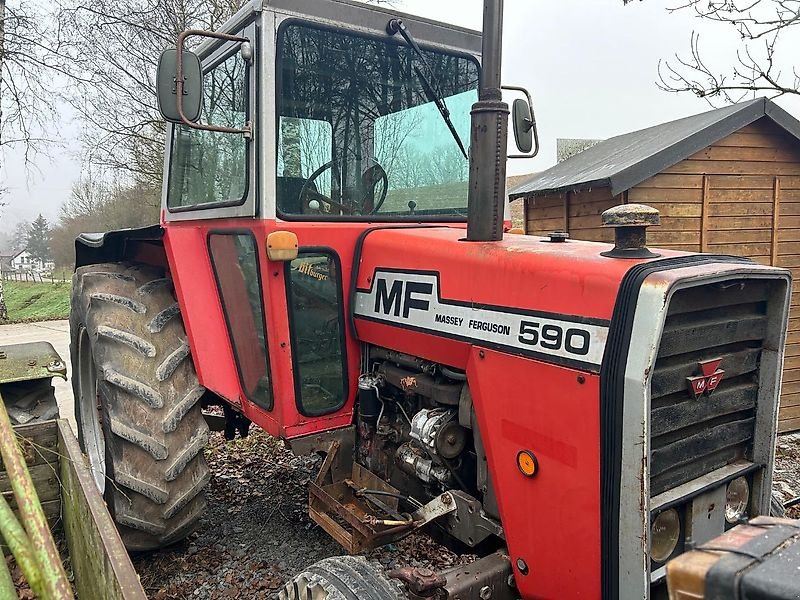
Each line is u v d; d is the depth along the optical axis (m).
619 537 1.60
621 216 1.74
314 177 2.55
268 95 2.41
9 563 2.84
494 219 2.17
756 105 4.95
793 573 0.90
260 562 3.03
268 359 2.56
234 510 3.61
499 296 1.95
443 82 2.85
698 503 1.79
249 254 2.60
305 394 2.57
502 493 1.92
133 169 11.31
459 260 2.12
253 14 2.43
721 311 1.79
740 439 1.91
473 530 2.12
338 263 2.57
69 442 2.60
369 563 2.02
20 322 13.15
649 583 1.59
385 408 2.62
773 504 2.35
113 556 1.63
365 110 2.66
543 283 1.82
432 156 2.86
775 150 5.22
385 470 2.61
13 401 3.21
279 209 2.46
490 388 1.95
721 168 5.08
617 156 5.51
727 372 1.82
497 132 2.13
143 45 10.29
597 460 1.64
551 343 1.76
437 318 2.18
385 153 2.72
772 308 1.88
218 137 2.85
